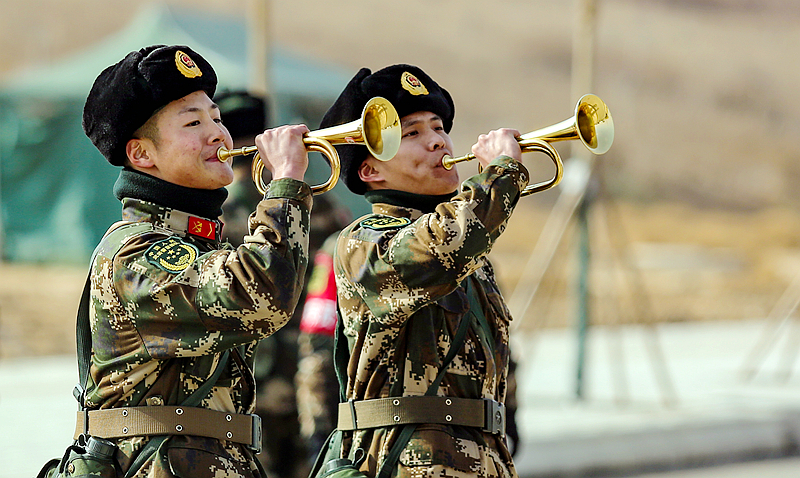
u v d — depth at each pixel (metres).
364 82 12.71
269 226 10.34
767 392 35.09
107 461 10.25
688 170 150.62
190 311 10.02
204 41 56.59
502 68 178.62
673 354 44.84
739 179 150.50
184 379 10.37
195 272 10.12
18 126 57.31
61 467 10.52
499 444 11.98
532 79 177.12
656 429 28.25
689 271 81.81
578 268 32.72
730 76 194.75
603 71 189.75
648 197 136.62
